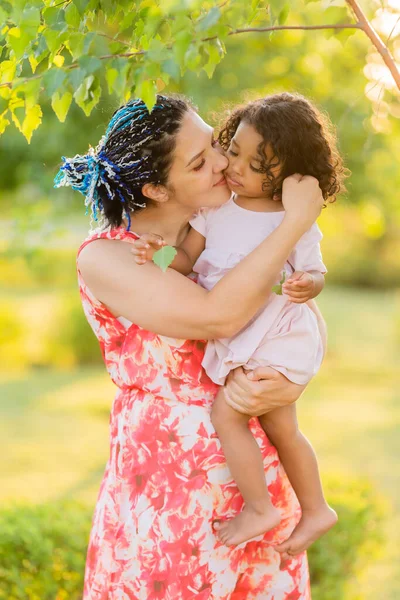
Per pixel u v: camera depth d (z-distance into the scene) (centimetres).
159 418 187
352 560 354
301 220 178
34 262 533
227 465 186
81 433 761
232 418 185
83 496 571
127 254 183
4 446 711
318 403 920
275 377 182
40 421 805
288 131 182
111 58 160
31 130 180
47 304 1574
